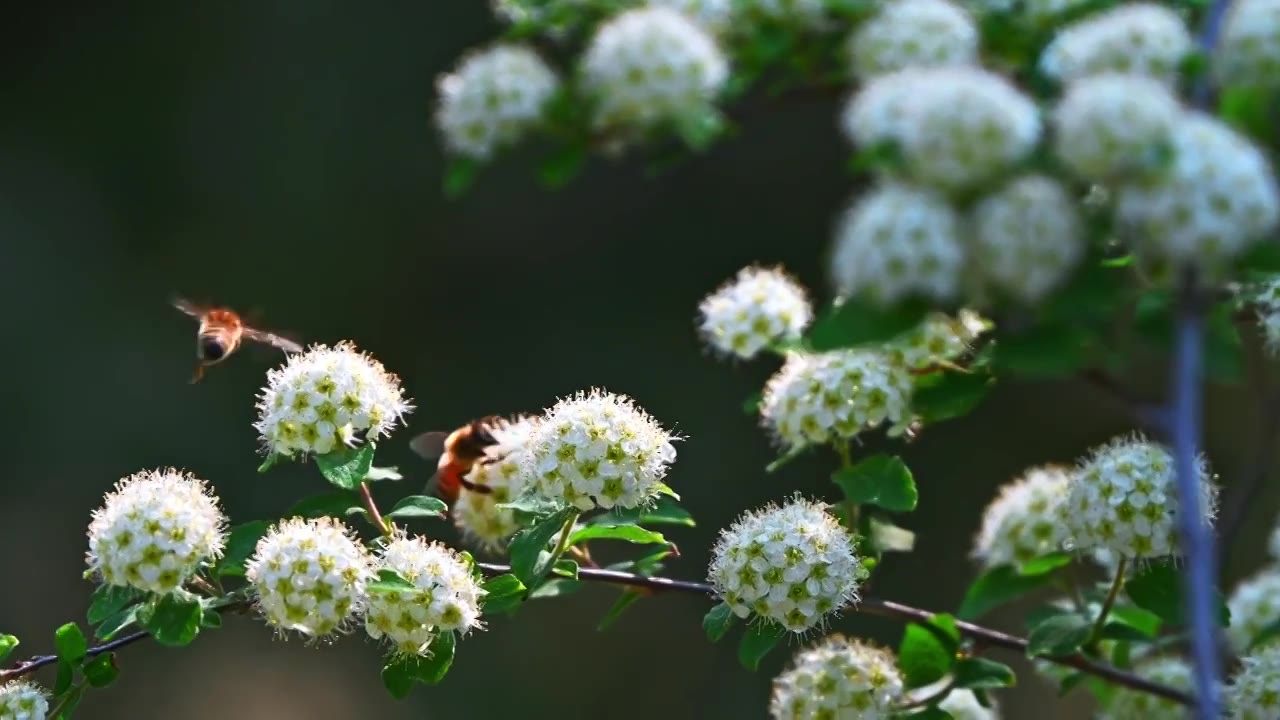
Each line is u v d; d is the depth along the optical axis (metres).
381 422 1.36
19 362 3.01
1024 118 1.25
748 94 1.35
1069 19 1.31
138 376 3.02
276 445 1.36
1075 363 1.26
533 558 1.35
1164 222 1.25
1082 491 1.35
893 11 1.31
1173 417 1.26
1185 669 1.42
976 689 1.39
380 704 2.49
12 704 1.34
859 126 1.27
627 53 1.31
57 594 2.74
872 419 1.36
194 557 1.34
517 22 1.33
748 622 1.36
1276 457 2.46
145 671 2.49
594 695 2.44
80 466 2.91
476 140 1.32
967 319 1.34
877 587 2.53
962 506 2.65
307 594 1.33
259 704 2.47
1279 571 1.47
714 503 2.71
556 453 1.35
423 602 1.34
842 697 1.38
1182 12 1.32
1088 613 1.38
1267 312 1.36
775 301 1.39
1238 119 1.28
